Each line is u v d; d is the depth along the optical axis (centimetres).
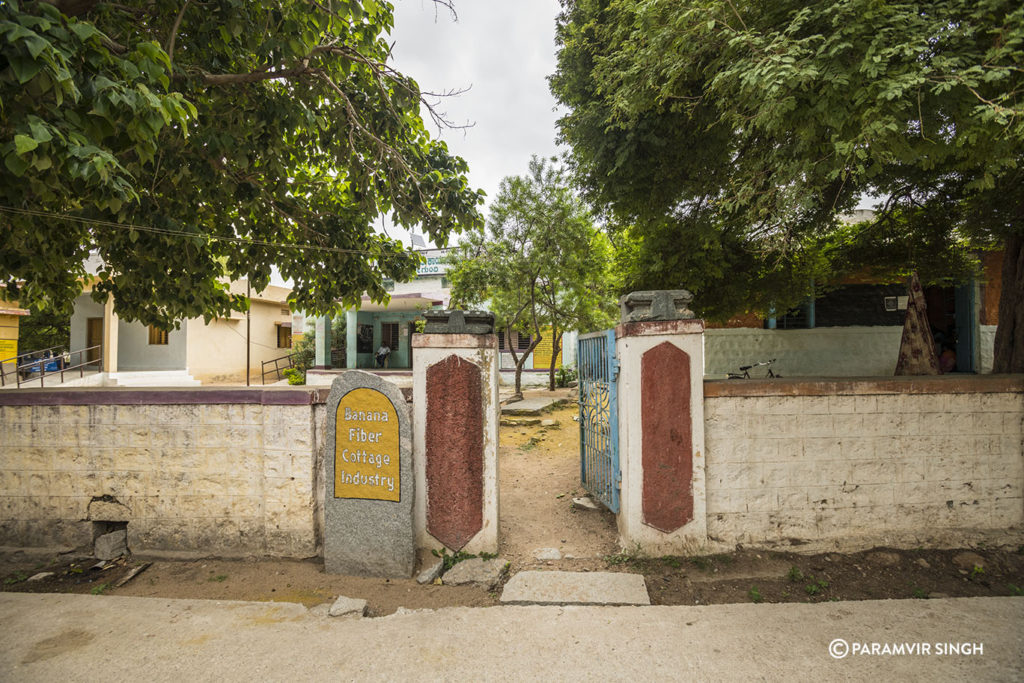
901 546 407
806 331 993
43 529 431
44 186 303
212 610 335
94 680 264
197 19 421
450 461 405
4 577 397
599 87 520
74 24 264
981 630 300
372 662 278
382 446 384
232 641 299
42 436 431
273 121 455
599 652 285
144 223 418
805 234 616
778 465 410
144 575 394
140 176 432
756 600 348
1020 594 354
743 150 526
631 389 403
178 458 422
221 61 464
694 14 396
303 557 410
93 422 428
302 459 410
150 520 424
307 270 603
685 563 394
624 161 550
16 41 234
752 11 399
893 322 1000
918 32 328
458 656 283
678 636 299
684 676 262
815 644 289
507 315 1177
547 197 986
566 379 1541
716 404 409
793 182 403
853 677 259
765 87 344
